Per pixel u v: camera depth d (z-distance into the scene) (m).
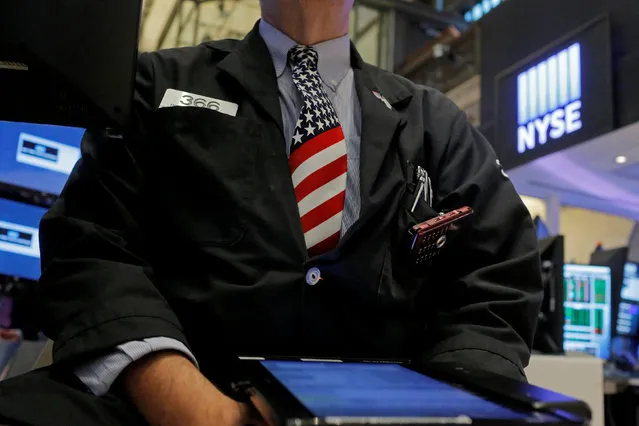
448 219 0.81
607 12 4.23
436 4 7.27
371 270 0.79
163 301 0.69
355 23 6.55
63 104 0.71
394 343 0.80
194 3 4.47
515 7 5.12
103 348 0.61
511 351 0.72
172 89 0.87
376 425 0.37
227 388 0.58
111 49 0.71
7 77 0.69
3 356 1.39
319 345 0.77
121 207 0.78
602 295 2.62
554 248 1.78
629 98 3.99
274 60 0.94
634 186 5.46
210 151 0.81
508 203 0.90
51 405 0.57
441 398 0.46
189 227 0.78
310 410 0.38
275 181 0.81
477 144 0.99
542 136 4.60
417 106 0.98
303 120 0.87
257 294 0.74
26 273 1.41
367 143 0.87
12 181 1.35
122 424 0.60
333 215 0.82
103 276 0.68
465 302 0.82
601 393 1.34
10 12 0.68
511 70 4.96
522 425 0.40
